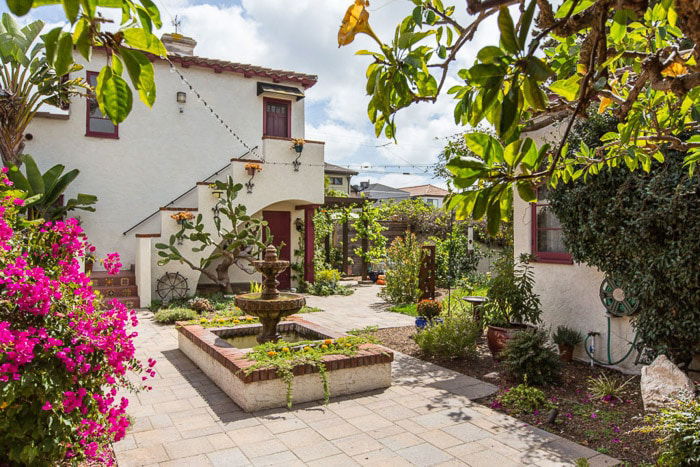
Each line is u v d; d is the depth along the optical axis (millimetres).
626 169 5609
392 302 12031
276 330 7148
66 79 10734
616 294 5969
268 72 13375
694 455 3119
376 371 5484
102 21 1045
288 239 14094
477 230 15594
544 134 6871
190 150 12641
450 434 4215
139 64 1018
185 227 10898
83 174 11359
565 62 2379
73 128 11250
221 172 12914
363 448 3928
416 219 18500
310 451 3871
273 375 4836
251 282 12289
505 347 5984
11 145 9023
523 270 7500
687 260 5039
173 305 10445
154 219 11867
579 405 4945
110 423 3311
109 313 3330
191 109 12680
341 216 16578
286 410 4793
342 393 5258
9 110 8891
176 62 12477
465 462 3693
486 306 7301
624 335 6121
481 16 1507
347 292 13664
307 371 5016
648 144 2750
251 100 13445
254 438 4113
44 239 3512
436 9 1706
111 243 11656
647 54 1675
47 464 3012
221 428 4328
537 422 4496
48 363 2932
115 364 3188
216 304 10562
